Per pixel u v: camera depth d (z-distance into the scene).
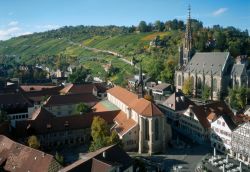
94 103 188.00
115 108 165.38
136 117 136.38
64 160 122.44
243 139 123.75
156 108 134.00
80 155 115.00
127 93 164.75
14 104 173.12
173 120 170.88
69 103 182.50
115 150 101.38
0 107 169.25
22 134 131.88
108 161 94.56
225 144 133.38
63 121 141.38
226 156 128.88
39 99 198.62
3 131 128.75
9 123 136.25
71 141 142.12
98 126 129.00
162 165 120.56
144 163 120.50
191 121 153.00
